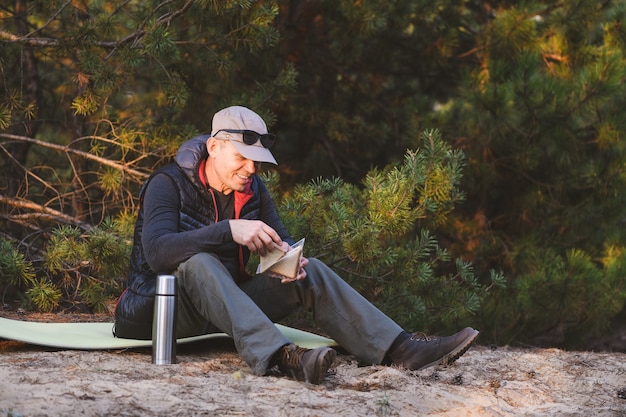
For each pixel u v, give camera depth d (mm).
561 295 9711
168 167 4527
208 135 4598
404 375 4176
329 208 6867
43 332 4734
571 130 10016
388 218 6613
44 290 6836
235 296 4125
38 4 8984
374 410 3662
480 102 9719
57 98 10641
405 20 10211
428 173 6789
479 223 10844
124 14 8758
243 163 4359
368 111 11766
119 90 8688
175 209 4414
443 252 7238
